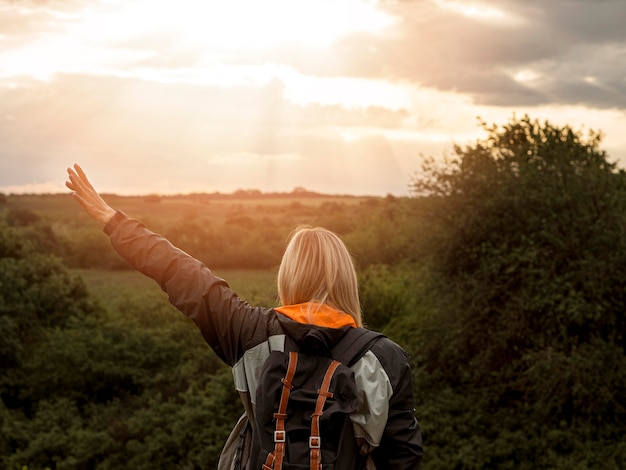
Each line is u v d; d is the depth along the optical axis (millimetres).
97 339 21844
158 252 2141
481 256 18688
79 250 74250
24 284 28516
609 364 16312
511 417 16672
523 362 17734
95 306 32594
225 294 2078
